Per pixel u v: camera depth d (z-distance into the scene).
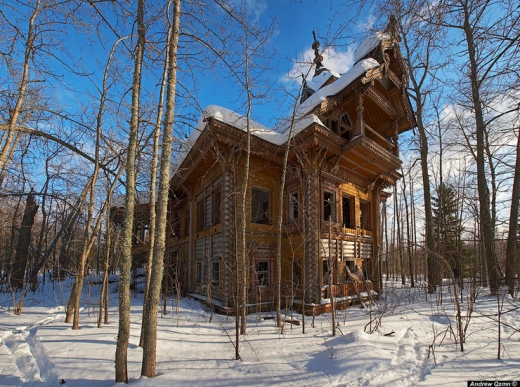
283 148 12.14
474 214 15.74
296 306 11.59
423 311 9.72
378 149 12.95
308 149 12.02
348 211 15.87
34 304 13.83
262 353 5.87
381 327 7.62
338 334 7.30
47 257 17.17
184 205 18.69
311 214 11.58
